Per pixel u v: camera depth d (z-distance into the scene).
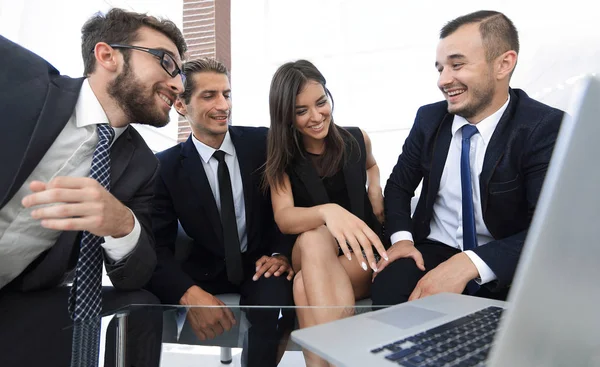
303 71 1.33
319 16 2.97
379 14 2.89
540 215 0.31
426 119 1.37
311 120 1.34
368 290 1.26
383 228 1.48
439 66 1.24
